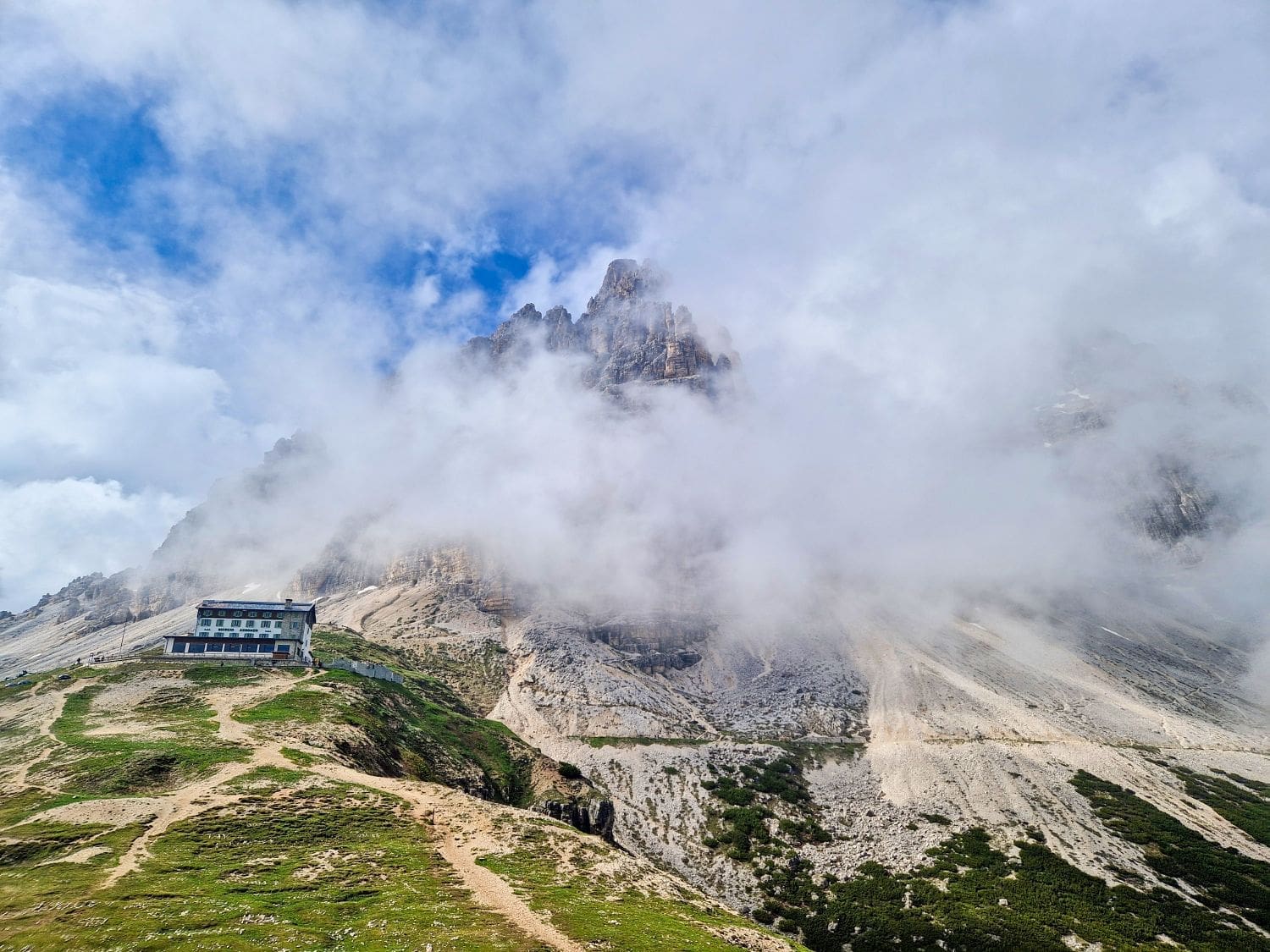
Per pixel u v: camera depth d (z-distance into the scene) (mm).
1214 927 128375
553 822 94938
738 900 146750
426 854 72125
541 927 56938
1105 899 138000
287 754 97938
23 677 153375
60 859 60344
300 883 59375
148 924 48094
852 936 133500
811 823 176625
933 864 154500
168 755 91188
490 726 186500
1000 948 125125
